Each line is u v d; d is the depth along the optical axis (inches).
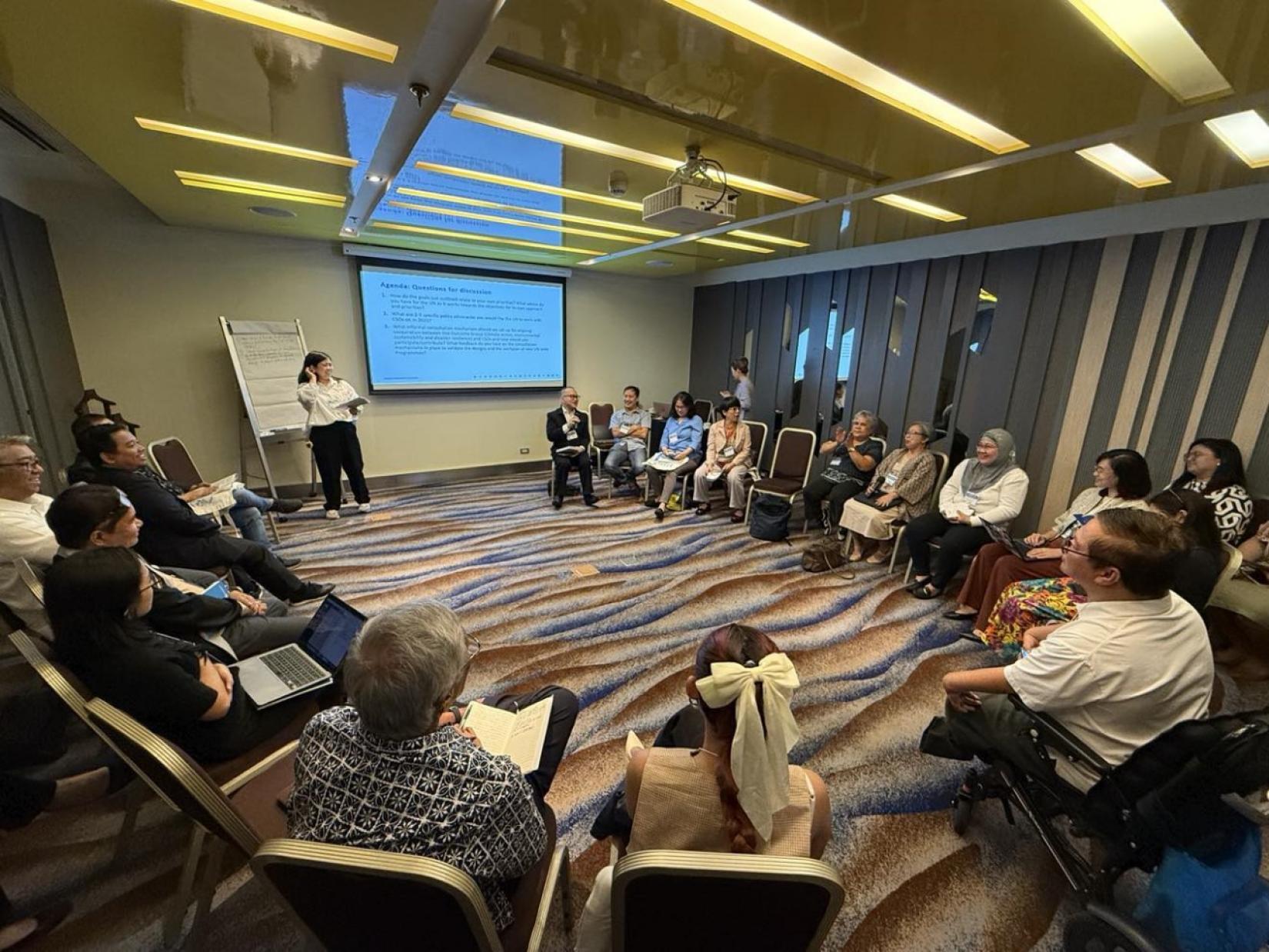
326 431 159.0
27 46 55.7
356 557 136.7
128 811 56.2
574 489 201.3
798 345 206.8
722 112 72.2
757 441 178.7
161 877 54.7
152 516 87.4
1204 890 39.1
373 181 106.0
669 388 261.9
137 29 52.8
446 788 30.5
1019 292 141.5
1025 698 48.6
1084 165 89.7
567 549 144.2
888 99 66.8
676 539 152.8
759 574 130.6
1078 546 47.8
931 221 136.2
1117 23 49.8
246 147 87.2
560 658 95.0
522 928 36.6
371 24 53.2
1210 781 38.2
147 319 154.1
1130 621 45.4
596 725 78.3
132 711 45.1
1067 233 130.0
